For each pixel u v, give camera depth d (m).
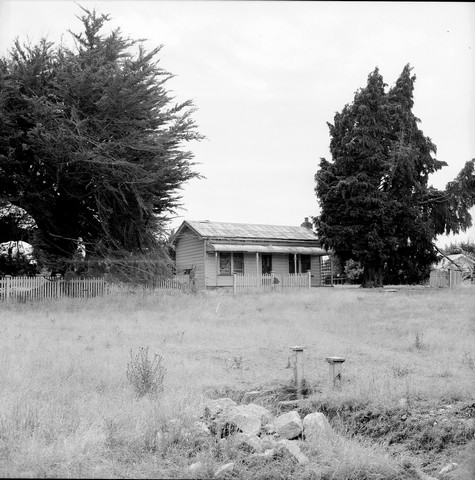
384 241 37.94
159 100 27.70
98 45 28.14
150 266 29.88
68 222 29.81
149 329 16.36
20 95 25.67
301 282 42.34
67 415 7.09
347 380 9.38
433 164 41.81
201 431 6.44
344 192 37.72
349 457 6.02
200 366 10.55
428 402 8.09
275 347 13.39
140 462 5.67
